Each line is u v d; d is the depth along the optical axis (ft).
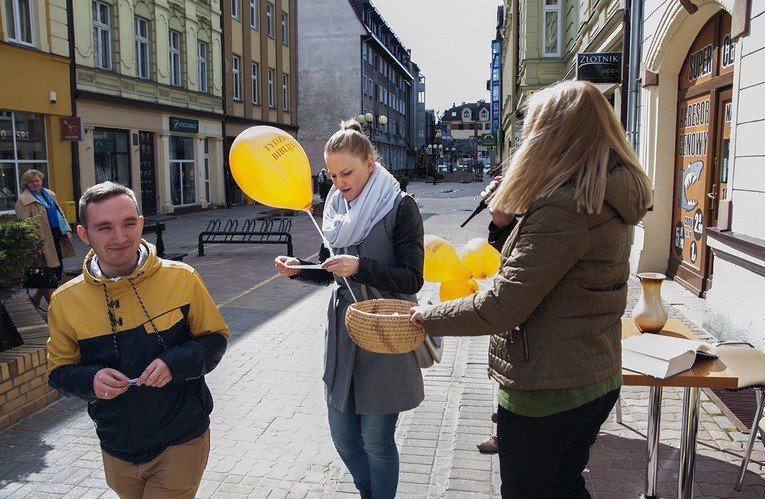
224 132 88.38
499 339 6.89
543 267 6.11
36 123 53.21
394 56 196.95
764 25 17.49
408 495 10.98
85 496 11.27
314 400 15.76
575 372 6.39
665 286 27.81
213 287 30.99
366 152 8.80
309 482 11.77
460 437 13.08
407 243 8.80
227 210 85.15
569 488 7.43
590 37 44.68
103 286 7.23
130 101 64.64
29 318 18.93
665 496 10.64
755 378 10.84
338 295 9.18
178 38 75.77
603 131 6.37
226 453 12.94
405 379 8.91
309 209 9.46
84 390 6.88
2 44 48.19
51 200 25.89
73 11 56.13
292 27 112.88
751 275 17.84
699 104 26.08
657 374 8.28
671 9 25.82
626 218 6.43
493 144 165.99
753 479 11.18
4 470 12.25
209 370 7.52
